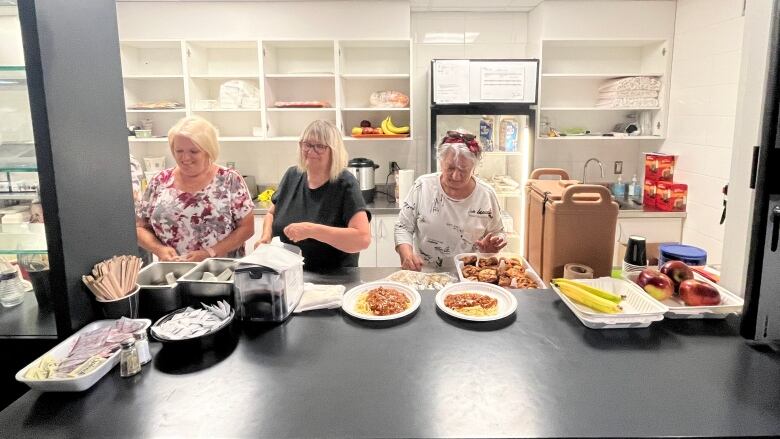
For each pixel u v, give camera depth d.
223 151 3.73
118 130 1.29
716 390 0.91
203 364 1.00
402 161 3.77
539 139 3.50
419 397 0.89
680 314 1.18
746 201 1.23
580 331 1.15
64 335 1.09
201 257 1.84
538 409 0.85
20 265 1.25
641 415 0.83
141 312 1.21
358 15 3.27
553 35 3.31
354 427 0.80
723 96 2.84
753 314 1.08
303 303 1.27
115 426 0.81
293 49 3.56
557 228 1.58
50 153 1.02
